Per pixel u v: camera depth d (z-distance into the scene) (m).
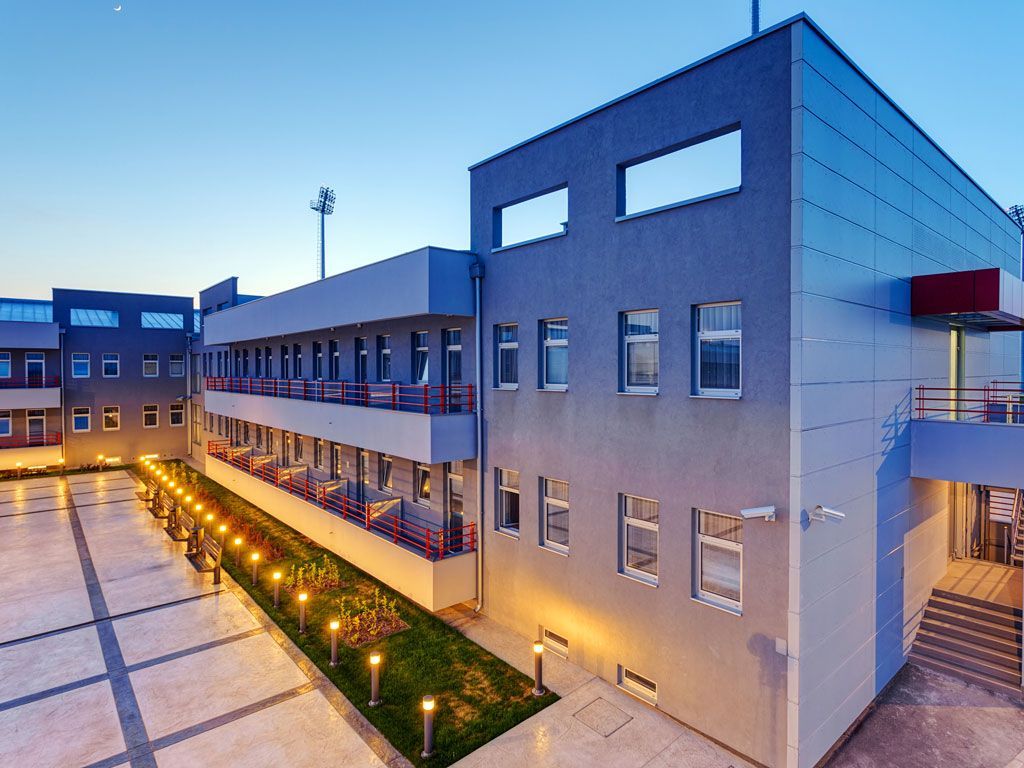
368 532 13.96
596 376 9.72
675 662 8.68
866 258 8.69
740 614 7.88
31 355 29.64
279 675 10.02
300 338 20.45
